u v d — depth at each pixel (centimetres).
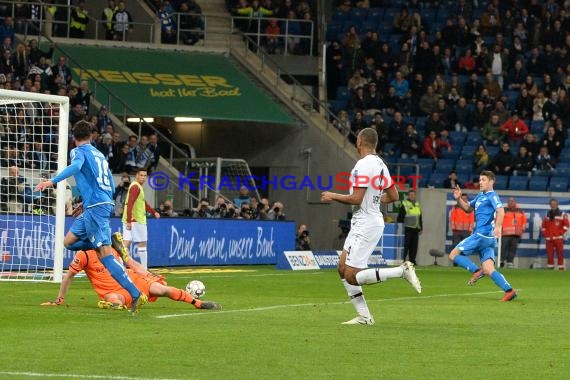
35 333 2572
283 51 8319
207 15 8019
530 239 7431
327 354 2303
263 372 2056
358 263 2809
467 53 8581
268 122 7444
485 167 7744
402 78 8262
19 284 4194
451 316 3212
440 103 8056
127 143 6462
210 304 3216
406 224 6975
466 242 4025
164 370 2056
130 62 7569
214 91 7481
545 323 3050
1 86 6162
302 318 3036
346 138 7600
